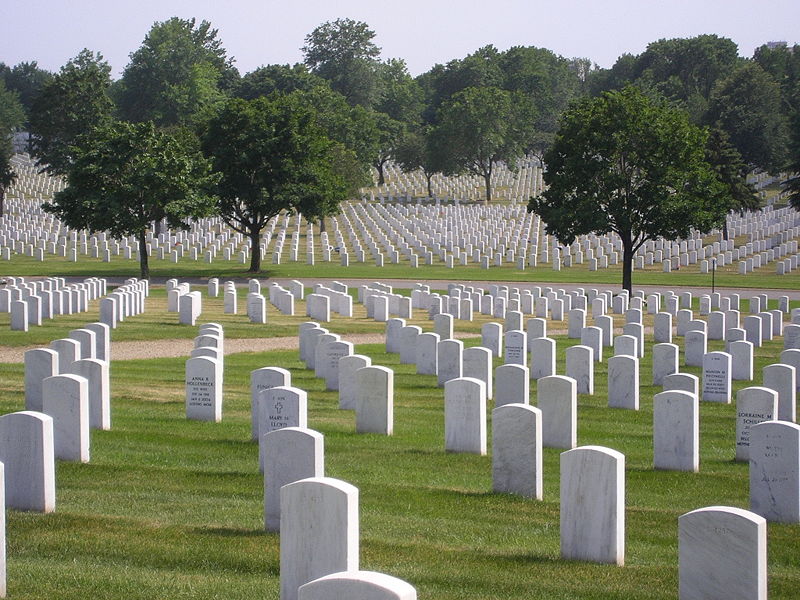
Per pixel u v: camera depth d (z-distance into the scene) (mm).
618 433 22188
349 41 185750
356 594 7633
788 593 11625
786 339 35781
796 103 155125
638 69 197125
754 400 19156
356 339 41375
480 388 19203
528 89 191125
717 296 55062
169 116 150375
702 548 10406
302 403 17672
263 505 14672
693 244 87500
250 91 161125
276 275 70062
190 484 15898
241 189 68500
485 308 51156
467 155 134625
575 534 12578
